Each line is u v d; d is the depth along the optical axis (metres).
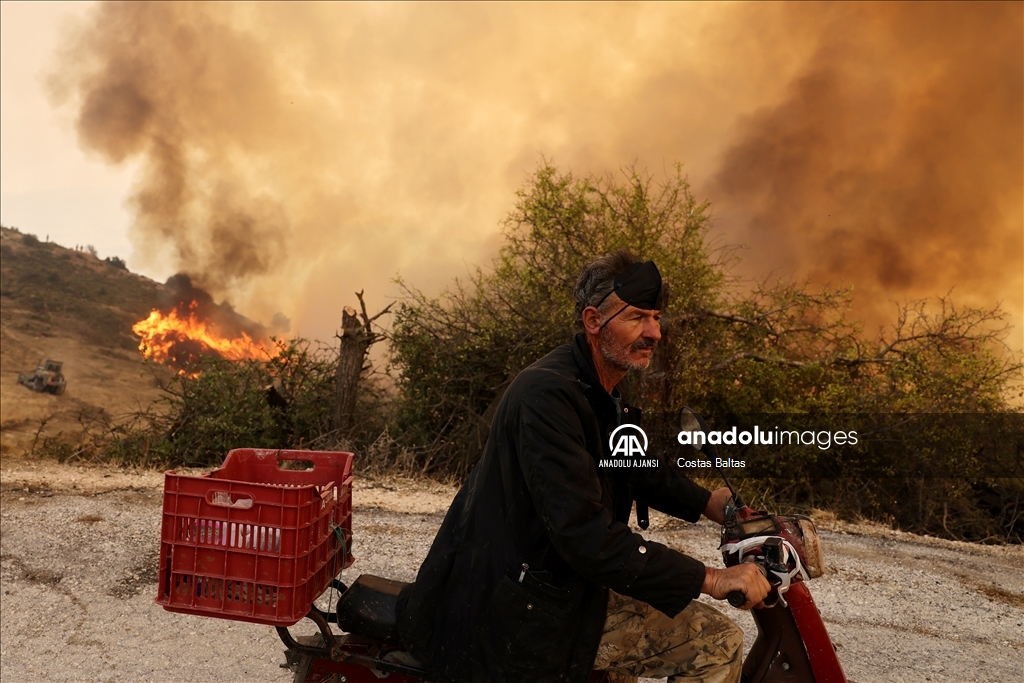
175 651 3.80
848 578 5.02
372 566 5.02
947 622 4.31
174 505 2.05
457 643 2.00
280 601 2.00
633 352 1.97
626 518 2.13
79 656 3.74
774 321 9.66
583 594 1.93
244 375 9.87
